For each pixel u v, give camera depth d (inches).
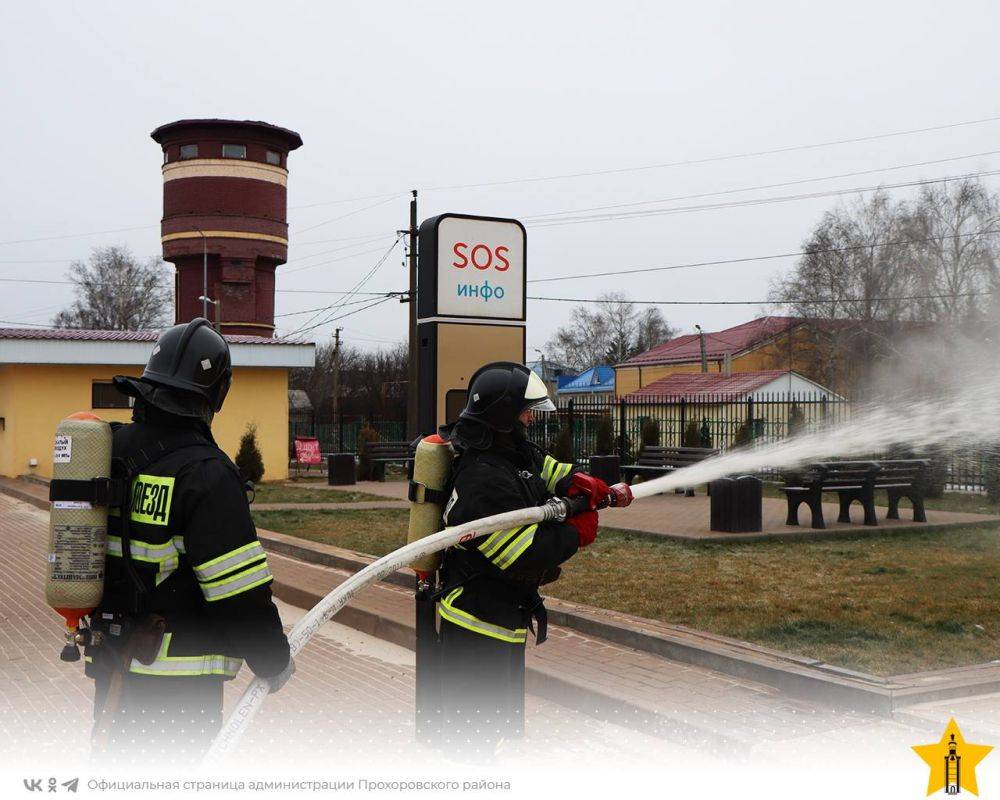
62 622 306.2
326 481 898.7
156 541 109.0
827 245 1680.6
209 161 1494.8
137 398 114.3
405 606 299.9
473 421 140.1
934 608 282.0
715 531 448.1
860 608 283.1
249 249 1509.6
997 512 558.9
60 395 864.9
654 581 329.7
